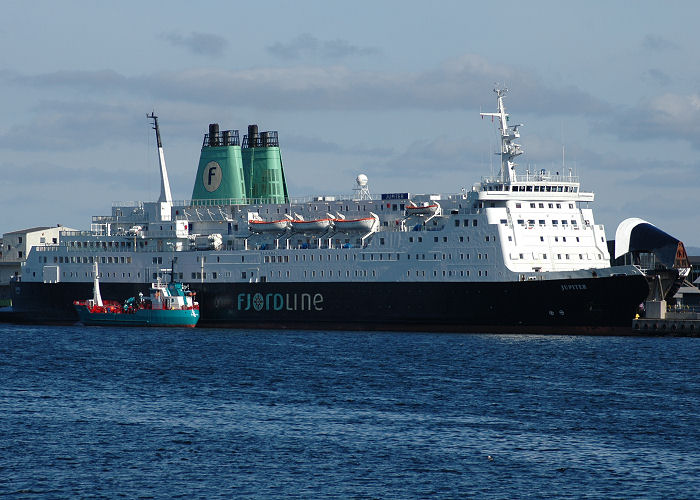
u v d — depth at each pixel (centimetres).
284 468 18288
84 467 18338
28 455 19100
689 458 18938
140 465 18475
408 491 17062
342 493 16950
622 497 16825
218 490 17112
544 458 18938
